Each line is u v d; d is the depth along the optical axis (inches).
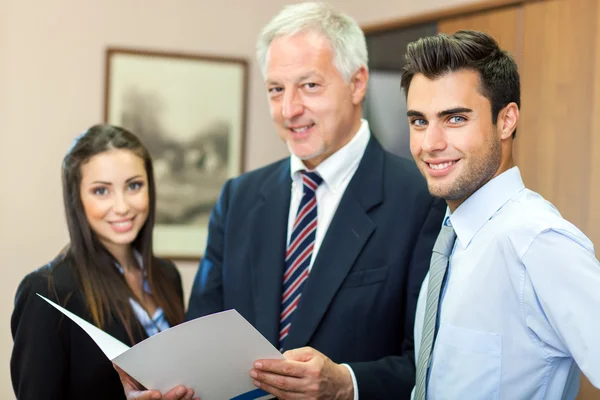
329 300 67.1
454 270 55.8
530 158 97.5
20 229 135.1
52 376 69.5
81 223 75.2
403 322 68.7
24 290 71.5
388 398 64.1
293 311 69.4
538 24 95.5
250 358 57.5
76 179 75.1
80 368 71.5
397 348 69.1
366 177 71.1
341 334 67.2
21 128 135.0
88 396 71.8
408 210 68.9
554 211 53.4
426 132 53.1
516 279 50.9
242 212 76.0
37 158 135.8
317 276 68.1
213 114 144.1
